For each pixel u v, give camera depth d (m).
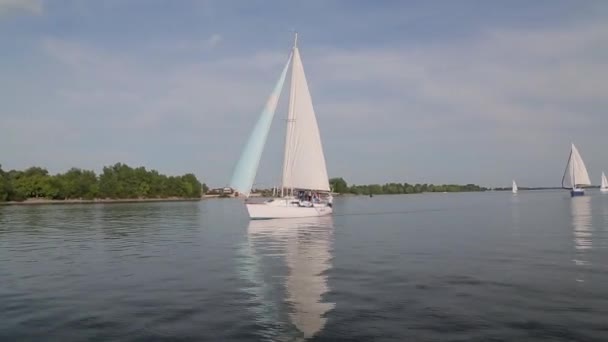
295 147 50.38
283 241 30.11
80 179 145.00
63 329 11.35
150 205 119.38
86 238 33.59
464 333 10.62
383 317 11.93
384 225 43.53
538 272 17.80
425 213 66.12
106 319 12.12
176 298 14.28
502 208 77.88
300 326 11.30
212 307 13.14
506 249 24.69
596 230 34.56
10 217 63.03
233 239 31.73
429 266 19.50
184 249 26.41
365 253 23.91
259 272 18.61
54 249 27.11
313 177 51.00
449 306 12.89
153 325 11.55
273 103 48.72
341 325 11.32
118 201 155.00
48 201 137.12
